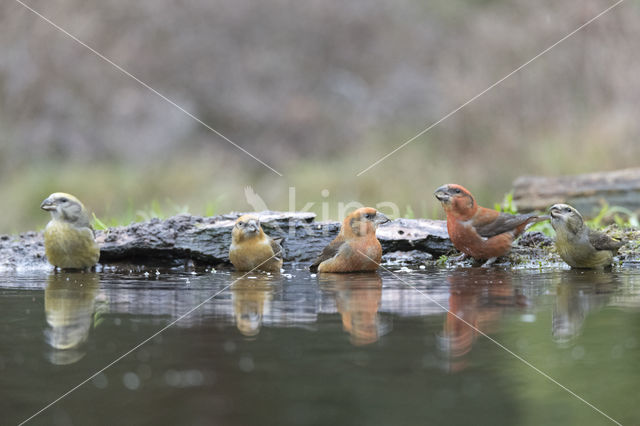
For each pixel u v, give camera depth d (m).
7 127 32.19
